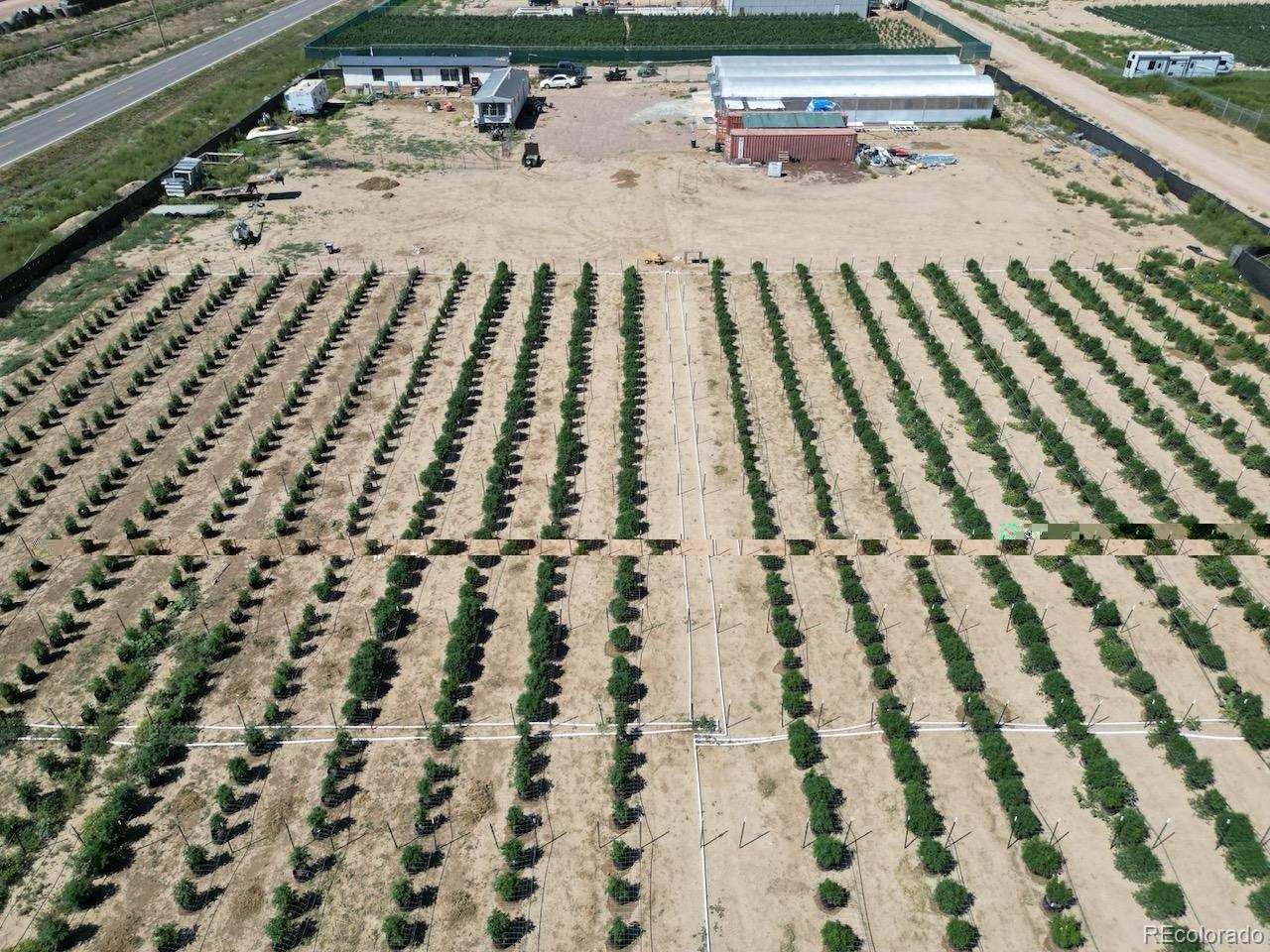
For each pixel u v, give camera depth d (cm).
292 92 10150
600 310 6512
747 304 6569
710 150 9338
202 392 5697
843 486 4888
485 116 9744
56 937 2931
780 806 3388
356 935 2994
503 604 4206
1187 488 4856
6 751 3575
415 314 6475
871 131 9869
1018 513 4691
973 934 2945
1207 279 6756
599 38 13275
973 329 6103
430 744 3600
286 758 3550
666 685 3831
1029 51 12838
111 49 13325
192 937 2981
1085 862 3191
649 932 3003
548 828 3309
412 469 5019
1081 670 3891
